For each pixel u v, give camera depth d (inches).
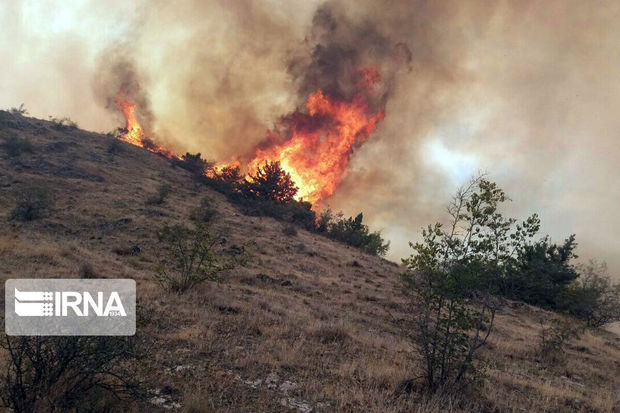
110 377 247.4
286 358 336.5
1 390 200.5
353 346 416.5
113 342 227.8
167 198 1797.5
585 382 451.5
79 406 204.1
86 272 581.0
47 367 209.5
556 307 1244.5
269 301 614.2
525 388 368.2
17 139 1985.7
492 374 391.9
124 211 1417.3
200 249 630.5
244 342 373.1
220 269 642.8
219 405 239.1
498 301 346.6
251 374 299.4
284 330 426.0
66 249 737.6
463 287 315.9
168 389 251.8
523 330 777.6
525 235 327.0
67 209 1306.6
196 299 519.8
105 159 2241.6
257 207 2185.0
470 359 314.0
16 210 1139.3
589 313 1252.5
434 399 286.8
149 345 315.0
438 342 322.0
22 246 700.0
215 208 1866.4
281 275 951.6
